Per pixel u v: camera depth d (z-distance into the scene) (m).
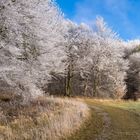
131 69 57.50
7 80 15.76
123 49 59.59
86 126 15.50
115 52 49.22
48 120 13.80
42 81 22.72
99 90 49.88
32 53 19.28
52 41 22.86
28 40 18.08
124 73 51.56
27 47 18.45
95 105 29.95
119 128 15.98
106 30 48.62
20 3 16.14
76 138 12.59
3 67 15.23
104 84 50.53
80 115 17.50
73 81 50.00
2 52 15.33
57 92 47.91
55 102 23.20
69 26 46.12
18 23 15.97
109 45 48.28
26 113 17.70
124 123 17.91
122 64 51.44
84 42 46.00
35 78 20.05
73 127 14.05
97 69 47.81
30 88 18.55
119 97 50.53
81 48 46.06
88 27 47.28
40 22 18.72
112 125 16.78
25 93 18.47
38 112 17.72
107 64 48.53
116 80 50.25
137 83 56.16
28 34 17.69
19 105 19.69
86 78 48.56
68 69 44.84
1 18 14.59
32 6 17.52
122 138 13.46
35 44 18.86
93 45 46.94
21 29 16.30
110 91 50.38
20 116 16.38
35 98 21.45
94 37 47.53
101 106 29.09
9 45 15.38
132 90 56.41
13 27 15.05
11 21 14.76
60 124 12.96
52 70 32.06
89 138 12.87
